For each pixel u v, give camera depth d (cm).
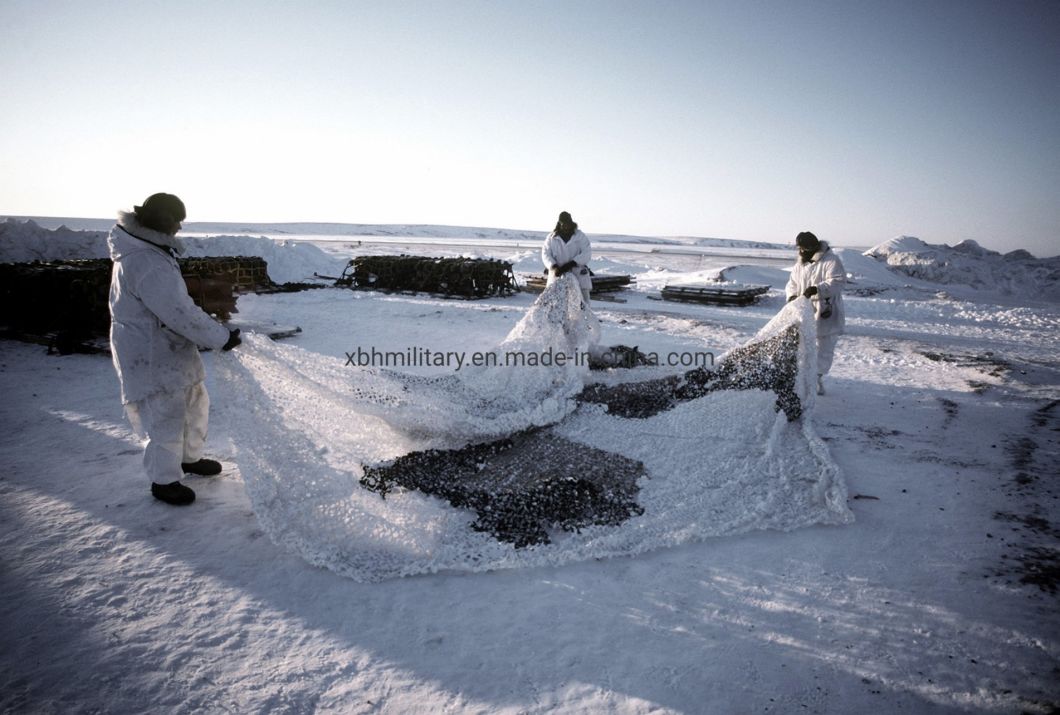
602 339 1078
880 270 2733
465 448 477
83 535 374
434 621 295
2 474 463
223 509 411
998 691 246
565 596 314
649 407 578
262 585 325
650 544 357
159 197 382
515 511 388
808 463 463
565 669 261
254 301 1603
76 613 299
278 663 266
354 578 329
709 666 262
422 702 243
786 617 295
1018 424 584
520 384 575
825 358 671
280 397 420
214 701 244
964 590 312
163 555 353
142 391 394
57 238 1895
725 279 2336
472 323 1269
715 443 501
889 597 309
